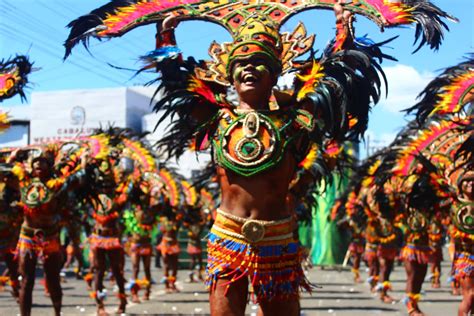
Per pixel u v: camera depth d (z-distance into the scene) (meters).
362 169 11.54
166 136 4.91
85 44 4.51
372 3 4.35
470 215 7.14
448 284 16.73
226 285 4.05
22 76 6.62
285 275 4.08
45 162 7.96
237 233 4.06
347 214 16.89
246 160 4.06
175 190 14.04
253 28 4.16
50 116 31.47
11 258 10.38
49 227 8.02
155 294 14.09
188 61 4.46
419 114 6.46
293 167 4.26
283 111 4.20
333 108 4.32
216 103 4.31
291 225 4.19
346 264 24.62
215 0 4.53
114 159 9.08
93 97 31.27
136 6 4.52
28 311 7.95
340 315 10.43
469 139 6.20
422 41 4.29
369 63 4.23
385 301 12.29
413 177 8.54
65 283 16.00
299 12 4.47
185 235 22.44
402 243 13.37
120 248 10.02
